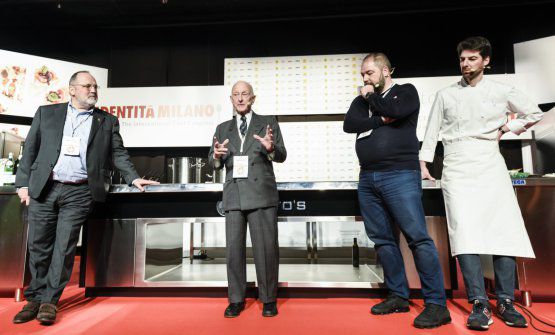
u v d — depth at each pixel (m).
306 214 2.31
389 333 1.61
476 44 1.80
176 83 4.25
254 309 2.04
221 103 3.92
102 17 4.02
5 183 2.50
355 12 3.97
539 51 3.62
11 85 3.69
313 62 4.04
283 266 3.15
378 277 2.39
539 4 3.81
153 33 4.31
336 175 3.91
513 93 1.82
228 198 1.98
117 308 2.08
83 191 2.03
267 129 1.91
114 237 2.36
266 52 4.25
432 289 1.75
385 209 1.95
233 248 1.95
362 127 1.90
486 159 1.80
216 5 3.85
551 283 2.07
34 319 1.88
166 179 4.05
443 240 2.21
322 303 2.16
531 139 3.40
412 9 3.90
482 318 1.63
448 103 1.94
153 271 2.46
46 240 2.01
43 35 4.16
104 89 3.97
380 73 1.89
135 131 3.93
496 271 1.80
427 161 2.03
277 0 3.78
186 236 3.29
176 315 1.93
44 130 2.04
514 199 1.80
